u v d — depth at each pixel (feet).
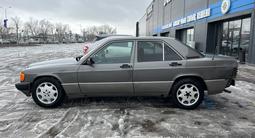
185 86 14.47
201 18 60.03
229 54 50.67
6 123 12.29
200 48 60.80
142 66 14.16
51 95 14.67
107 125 11.98
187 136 10.77
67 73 14.21
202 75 14.24
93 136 10.71
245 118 13.17
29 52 81.10
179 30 85.46
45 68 14.39
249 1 39.40
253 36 38.99
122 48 14.53
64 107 14.97
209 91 14.52
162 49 14.53
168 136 10.75
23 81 14.61
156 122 12.42
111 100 16.53
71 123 12.25
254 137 10.72
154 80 14.24
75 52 81.66
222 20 50.98
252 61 39.55
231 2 45.16
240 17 44.83
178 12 82.53
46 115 13.47
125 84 14.26
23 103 16.01
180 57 14.42
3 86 21.83
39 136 10.71
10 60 49.75
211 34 56.54
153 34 147.13
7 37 199.11
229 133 11.12
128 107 14.99
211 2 54.19
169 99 16.78
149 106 15.23
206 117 13.26
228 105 15.66
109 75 14.15
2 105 15.53
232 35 49.42
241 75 28.55
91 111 14.16
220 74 14.38
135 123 12.26
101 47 14.47
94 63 14.32
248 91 19.75
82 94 14.66
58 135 10.82
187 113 13.92
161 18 117.70
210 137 10.69
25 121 12.57
